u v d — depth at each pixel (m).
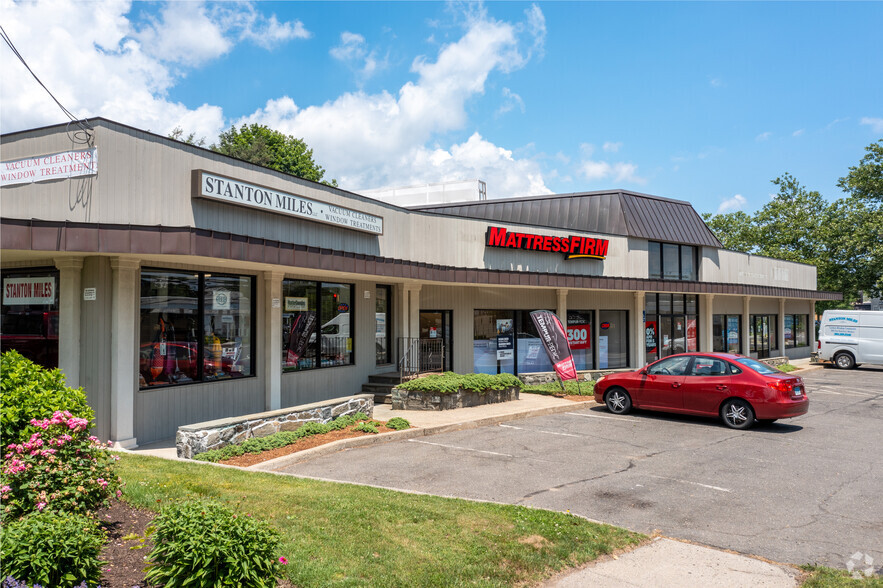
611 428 12.64
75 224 8.86
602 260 22.05
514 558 5.52
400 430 11.53
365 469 9.04
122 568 4.79
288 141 45.75
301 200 13.00
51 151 9.98
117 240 9.10
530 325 21.23
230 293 12.40
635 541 6.18
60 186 9.82
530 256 20.34
